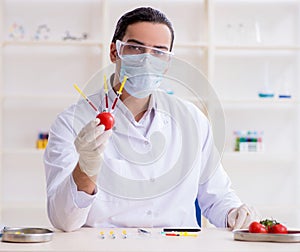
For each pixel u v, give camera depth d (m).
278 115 4.29
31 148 4.14
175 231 1.65
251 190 4.28
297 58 4.29
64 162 1.77
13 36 4.00
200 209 2.05
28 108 4.15
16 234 1.38
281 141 4.29
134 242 1.39
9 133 4.14
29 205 3.90
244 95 4.25
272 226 1.54
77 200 1.57
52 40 3.92
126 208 1.83
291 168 4.30
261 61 4.27
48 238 1.40
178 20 4.21
